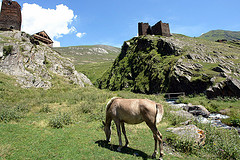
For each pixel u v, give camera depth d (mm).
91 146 5461
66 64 41812
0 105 10367
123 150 5352
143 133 7609
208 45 50031
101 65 119250
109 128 6047
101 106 13344
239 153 5297
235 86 20359
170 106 15992
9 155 4441
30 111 11234
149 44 52000
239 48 51188
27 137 5941
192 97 25141
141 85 42000
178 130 7117
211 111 14852
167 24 60875
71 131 7109
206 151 5723
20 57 25438
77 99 17188
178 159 4941
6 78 20484
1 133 6137
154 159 4754
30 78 23875
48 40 48219
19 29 36875
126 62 60781
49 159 4371
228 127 9609
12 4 35688
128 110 5094
